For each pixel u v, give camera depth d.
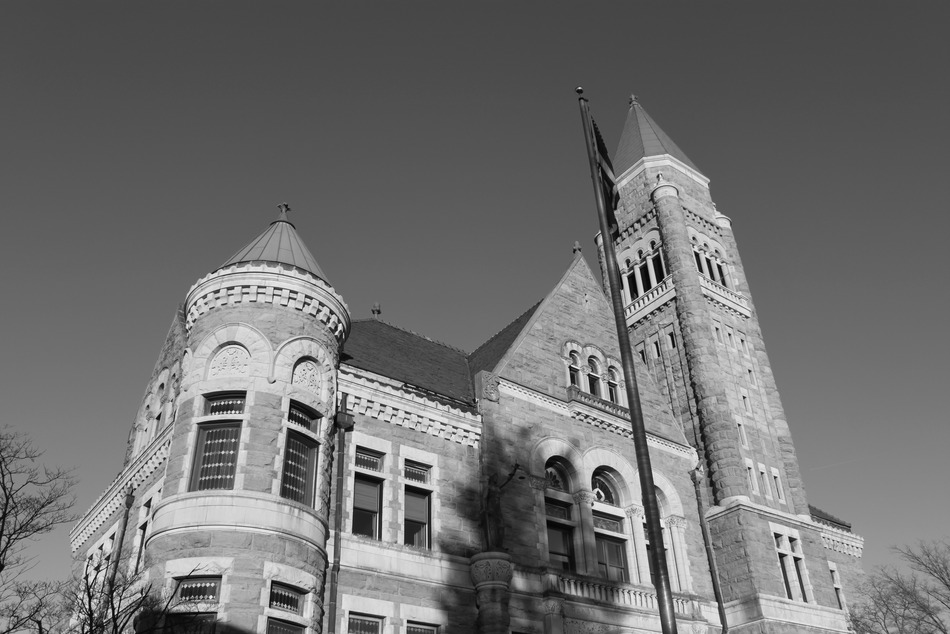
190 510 21.86
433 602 25.64
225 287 25.27
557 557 30.12
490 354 35.97
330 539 24.47
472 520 28.34
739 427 41.66
